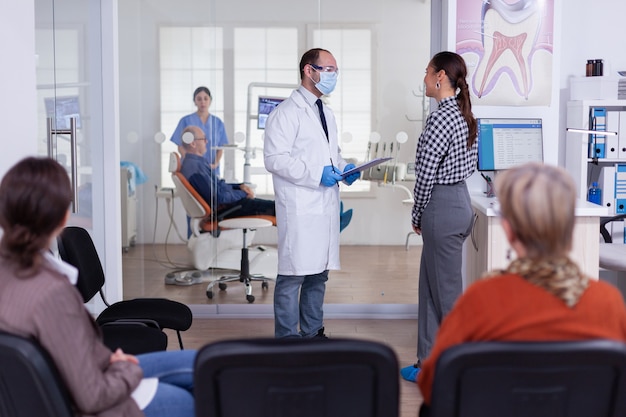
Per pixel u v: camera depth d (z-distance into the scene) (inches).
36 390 68.1
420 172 137.0
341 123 189.6
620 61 199.5
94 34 174.6
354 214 192.2
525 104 170.6
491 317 66.3
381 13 187.0
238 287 195.5
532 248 66.0
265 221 193.6
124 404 75.6
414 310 194.7
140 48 188.5
